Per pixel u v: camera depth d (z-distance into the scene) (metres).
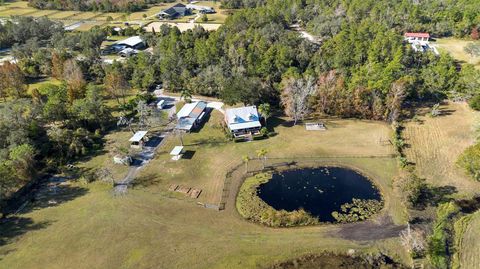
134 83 126.38
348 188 78.19
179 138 98.25
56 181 81.75
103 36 163.00
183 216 70.88
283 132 99.56
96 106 101.19
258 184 80.19
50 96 106.94
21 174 78.06
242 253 62.34
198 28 160.12
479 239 62.28
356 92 102.62
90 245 64.25
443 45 149.38
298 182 80.62
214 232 66.94
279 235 66.19
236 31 157.25
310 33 166.00
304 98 103.00
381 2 168.88
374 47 121.31
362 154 89.06
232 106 114.81
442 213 67.88
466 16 154.75
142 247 63.69
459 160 80.06
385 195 75.44
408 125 100.81
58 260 61.50
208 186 79.75
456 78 112.25
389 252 61.88
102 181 81.00
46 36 171.00
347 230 66.81
